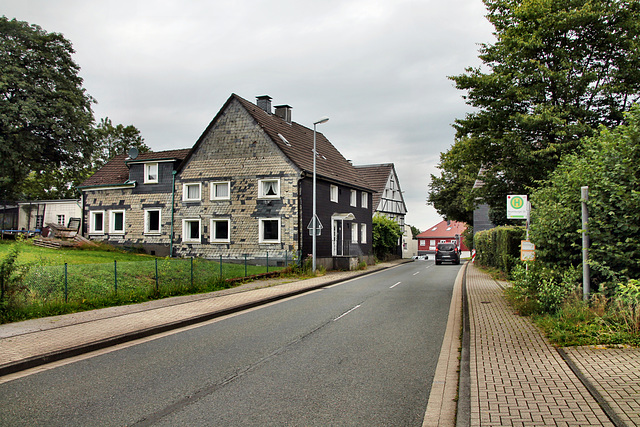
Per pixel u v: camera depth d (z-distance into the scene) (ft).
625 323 24.21
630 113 29.35
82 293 42.22
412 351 25.32
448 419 15.49
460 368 20.92
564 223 31.81
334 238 99.30
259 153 89.66
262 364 22.93
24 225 119.65
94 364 23.56
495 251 81.05
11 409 16.84
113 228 104.53
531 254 35.22
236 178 91.30
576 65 46.93
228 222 91.40
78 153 116.98
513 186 51.03
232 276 64.18
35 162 116.06
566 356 21.52
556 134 45.50
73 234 97.91
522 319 32.37
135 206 101.71
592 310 27.14
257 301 45.93
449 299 47.78
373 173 168.55
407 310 40.40
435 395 17.99
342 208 104.53
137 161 100.89
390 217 167.63
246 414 16.03
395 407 16.66
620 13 46.01
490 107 50.65
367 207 122.21
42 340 27.55
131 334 29.76
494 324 30.66
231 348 26.68
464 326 30.86
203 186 94.38
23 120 104.32
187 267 62.34
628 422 13.60
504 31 51.47
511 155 49.75
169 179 98.43
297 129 111.24
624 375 18.16
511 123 49.47
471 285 57.98
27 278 39.75
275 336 29.99
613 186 27.50
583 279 29.30
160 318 35.63
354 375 20.85
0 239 92.84
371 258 117.08
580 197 30.76
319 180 93.91
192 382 19.99
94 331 30.37
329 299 49.21
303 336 29.81
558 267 33.22
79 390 19.10
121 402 17.48
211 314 38.29
